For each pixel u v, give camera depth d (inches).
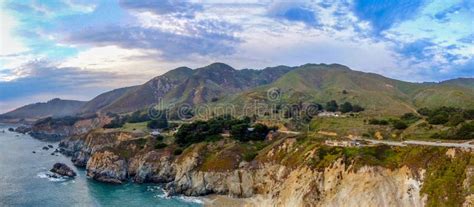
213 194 5836.6
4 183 6589.6
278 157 5570.9
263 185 5497.1
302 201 4301.2
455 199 3408.0
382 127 5782.5
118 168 7032.5
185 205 5236.2
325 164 4478.3
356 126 6063.0
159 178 6732.3
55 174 7367.1
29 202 5398.6
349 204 3988.7
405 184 3882.9
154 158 6978.4
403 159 4084.6
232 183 5748.0
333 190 4207.7
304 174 4586.6
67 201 5457.7
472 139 4451.3
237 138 6786.4
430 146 4057.6
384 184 3944.4
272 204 4712.1
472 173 3469.5
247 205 5044.3
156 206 5191.9
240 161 5979.3
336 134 5831.7
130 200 5511.8
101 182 6756.9
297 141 5654.5
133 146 7691.9
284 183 4803.2
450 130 4795.8
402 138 5083.7
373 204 3855.8
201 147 6569.9
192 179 6023.6
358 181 4060.0
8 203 5334.6
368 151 4372.5
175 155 6904.5
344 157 4372.5
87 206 5196.9
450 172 3627.0
